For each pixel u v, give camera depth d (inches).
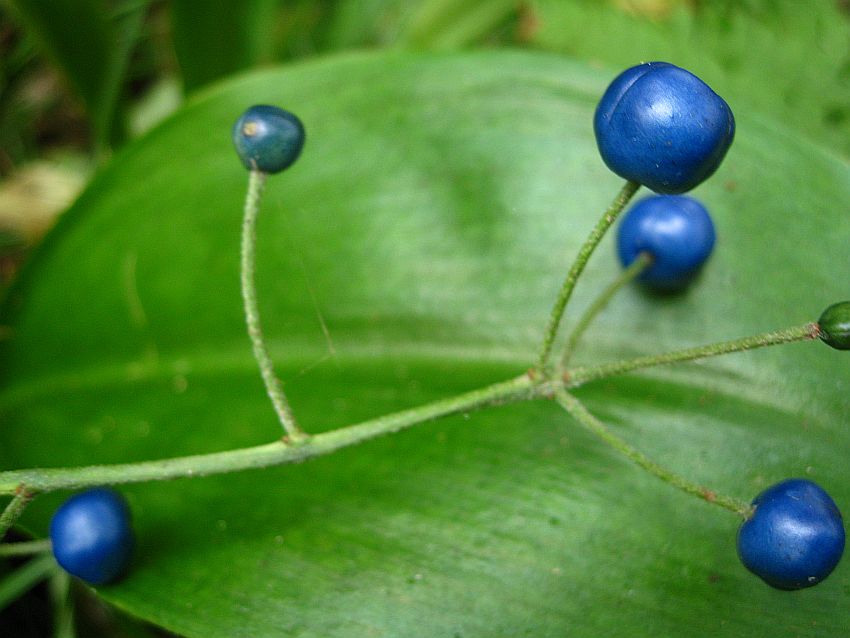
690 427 5.5
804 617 5.2
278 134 5.0
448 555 5.3
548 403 5.7
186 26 6.8
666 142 4.6
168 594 5.4
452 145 6.0
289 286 6.1
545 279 5.8
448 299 5.9
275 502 5.6
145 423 6.0
